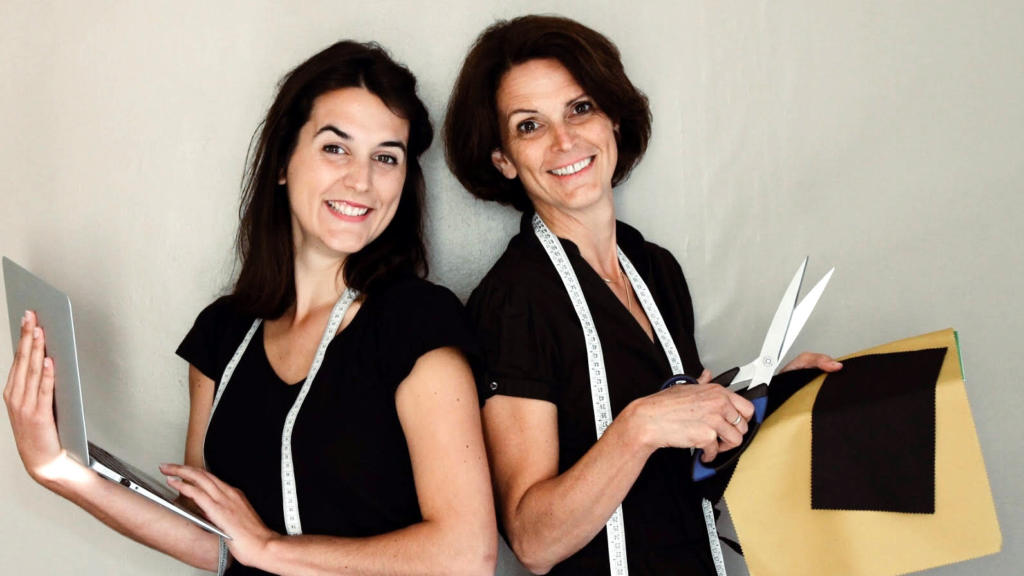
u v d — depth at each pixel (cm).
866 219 216
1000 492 215
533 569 163
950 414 146
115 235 215
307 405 160
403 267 175
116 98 213
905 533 147
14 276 164
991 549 143
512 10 213
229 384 172
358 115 165
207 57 213
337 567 153
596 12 214
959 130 214
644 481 164
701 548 167
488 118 181
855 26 215
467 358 162
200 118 213
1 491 216
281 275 174
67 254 216
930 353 155
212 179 214
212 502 154
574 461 165
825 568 149
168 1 212
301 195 167
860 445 149
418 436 156
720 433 149
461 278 215
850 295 217
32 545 218
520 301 167
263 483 162
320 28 213
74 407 148
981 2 213
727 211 218
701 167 217
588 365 164
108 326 216
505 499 163
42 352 159
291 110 168
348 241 165
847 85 215
